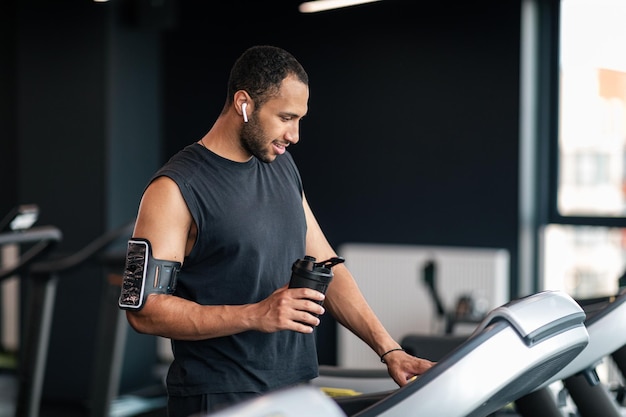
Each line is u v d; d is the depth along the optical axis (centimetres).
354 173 716
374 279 694
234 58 738
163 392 687
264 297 253
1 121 754
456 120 684
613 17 664
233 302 250
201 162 248
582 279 682
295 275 231
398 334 688
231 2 738
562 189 686
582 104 676
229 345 246
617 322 293
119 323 507
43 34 683
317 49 720
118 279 504
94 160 674
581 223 678
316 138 727
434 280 671
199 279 250
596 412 335
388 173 706
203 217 245
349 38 711
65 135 681
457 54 680
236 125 247
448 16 681
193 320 234
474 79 677
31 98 688
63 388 694
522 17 659
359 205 716
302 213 266
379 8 700
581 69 674
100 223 673
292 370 257
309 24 721
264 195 255
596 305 326
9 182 754
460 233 687
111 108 672
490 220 678
